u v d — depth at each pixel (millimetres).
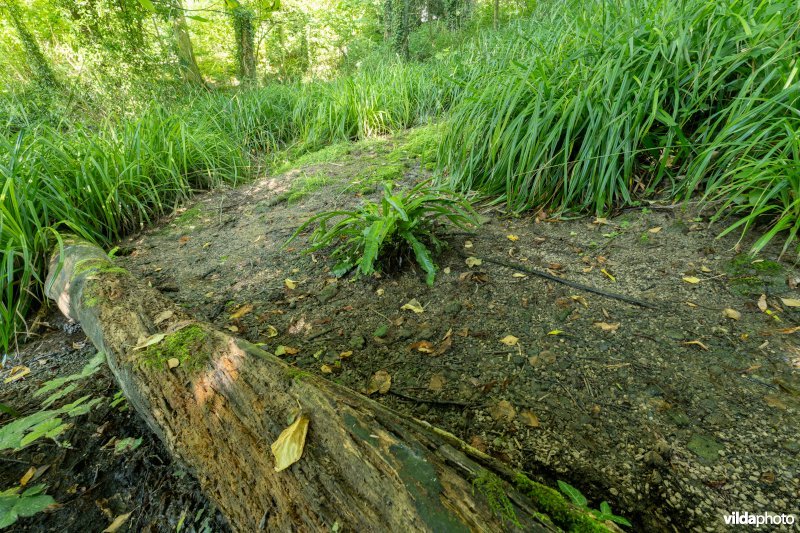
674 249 2008
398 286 2129
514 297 1914
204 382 1170
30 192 2635
